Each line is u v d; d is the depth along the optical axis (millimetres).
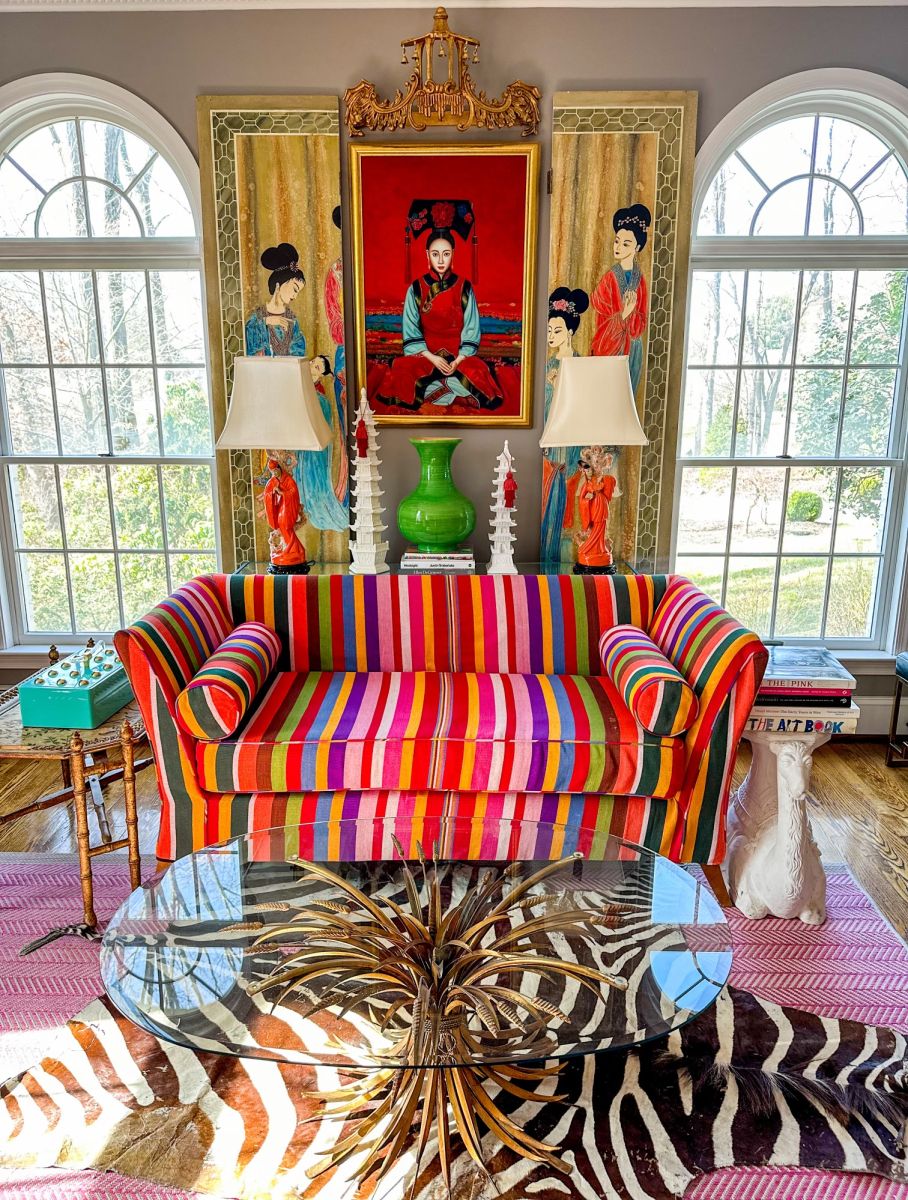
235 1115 1775
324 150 3295
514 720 2596
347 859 1983
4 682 3822
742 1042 1992
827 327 3578
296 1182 1628
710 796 2545
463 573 3215
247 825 2547
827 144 3451
